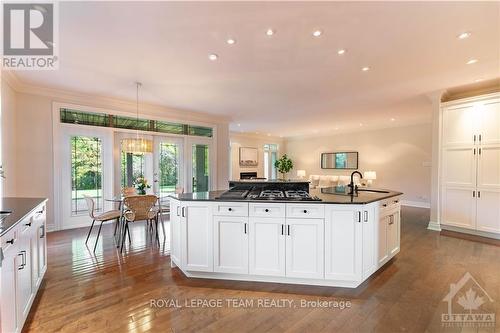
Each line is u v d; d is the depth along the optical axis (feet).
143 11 6.98
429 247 12.13
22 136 13.64
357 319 6.57
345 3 6.68
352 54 9.75
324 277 8.23
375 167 27.61
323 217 8.21
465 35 8.34
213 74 11.81
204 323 6.42
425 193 23.76
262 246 8.54
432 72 11.64
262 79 12.55
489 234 13.52
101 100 16.15
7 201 8.57
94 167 16.20
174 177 20.27
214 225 8.79
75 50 9.37
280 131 31.94
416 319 6.56
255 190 11.46
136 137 18.07
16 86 13.12
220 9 6.91
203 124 21.83
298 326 6.30
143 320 6.53
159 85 13.52
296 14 7.17
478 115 13.57
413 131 24.61
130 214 12.11
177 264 9.46
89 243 12.73
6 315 5.04
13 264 5.45
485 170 13.39
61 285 8.38
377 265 9.09
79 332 6.06
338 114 21.24
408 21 7.53
